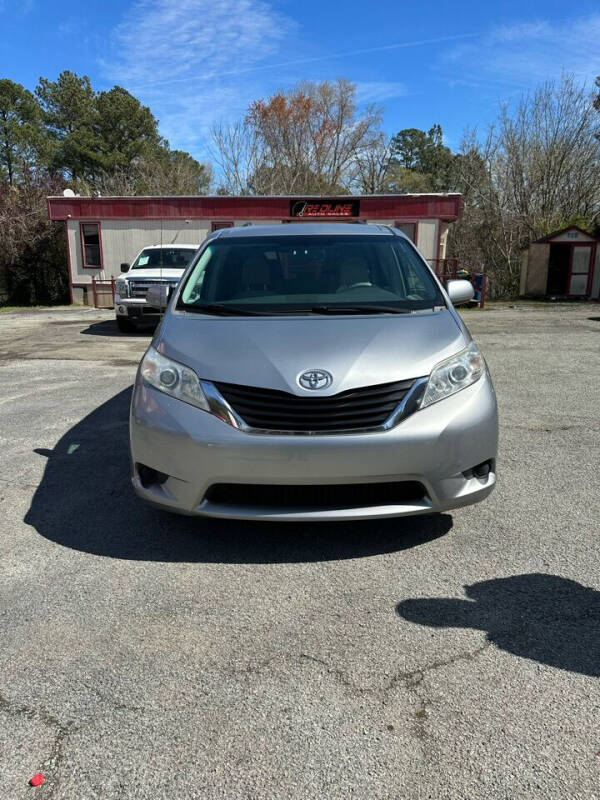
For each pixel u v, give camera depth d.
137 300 12.42
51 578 3.07
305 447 2.93
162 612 2.77
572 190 29.59
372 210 20.34
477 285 19.42
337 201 20.34
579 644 2.52
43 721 2.14
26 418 6.14
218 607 2.81
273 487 3.03
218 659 2.46
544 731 2.06
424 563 3.18
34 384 7.90
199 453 3.01
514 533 3.51
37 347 11.29
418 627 2.64
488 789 1.85
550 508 3.86
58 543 3.44
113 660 2.46
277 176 39.62
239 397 3.05
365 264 4.25
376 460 2.96
